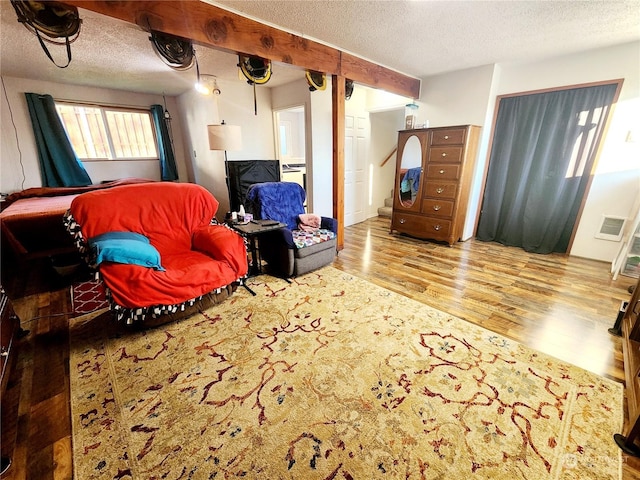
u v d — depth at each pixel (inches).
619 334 74.1
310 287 101.3
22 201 129.9
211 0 76.4
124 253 67.1
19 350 69.0
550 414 51.4
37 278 109.9
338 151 123.6
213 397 55.8
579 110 119.2
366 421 50.6
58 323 80.4
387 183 217.2
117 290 66.4
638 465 43.1
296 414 52.1
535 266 119.3
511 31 95.8
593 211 123.6
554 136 125.9
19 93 149.1
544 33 97.3
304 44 99.6
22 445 46.4
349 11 82.0
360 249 142.2
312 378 60.2
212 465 43.8
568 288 99.7
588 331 75.8
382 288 100.2
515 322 79.8
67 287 102.3
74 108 169.8
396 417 51.3
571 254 132.3
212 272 80.6
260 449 46.1
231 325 79.0
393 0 75.8
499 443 46.5
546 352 67.7
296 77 146.7
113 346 70.6
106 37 95.0
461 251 138.6
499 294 95.6
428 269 116.6
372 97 178.2
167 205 92.0
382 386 58.0
